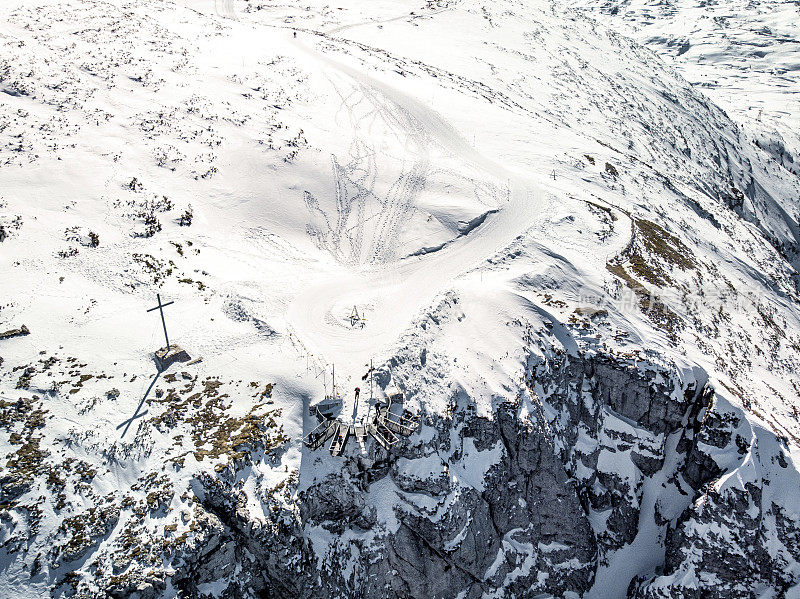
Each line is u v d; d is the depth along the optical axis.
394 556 30.33
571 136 64.38
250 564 27.41
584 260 44.03
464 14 95.50
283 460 29.59
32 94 46.81
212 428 29.84
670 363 37.69
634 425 37.69
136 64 53.81
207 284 37.50
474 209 46.00
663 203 59.81
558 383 37.31
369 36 82.19
